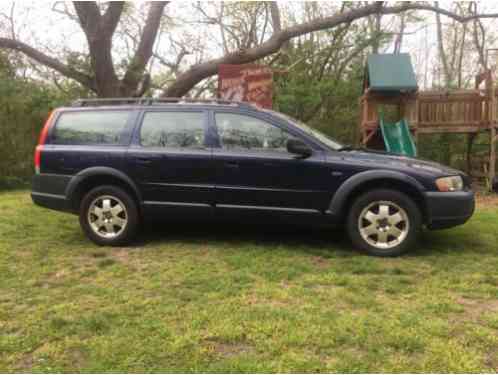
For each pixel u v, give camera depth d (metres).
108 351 2.74
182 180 5.07
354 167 4.73
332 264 4.48
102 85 13.23
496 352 2.73
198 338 2.89
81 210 5.27
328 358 2.65
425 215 4.73
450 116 10.38
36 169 5.46
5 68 13.43
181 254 4.87
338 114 13.67
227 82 10.50
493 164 9.84
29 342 2.88
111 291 3.76
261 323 3.09
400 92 10.19
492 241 5.38
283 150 4.93
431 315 3.26
